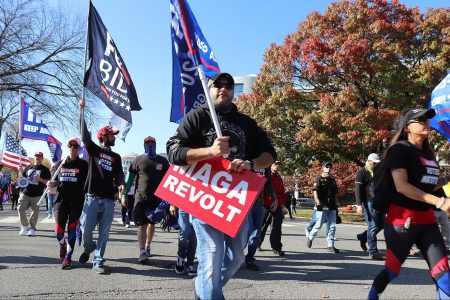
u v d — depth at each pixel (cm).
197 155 329
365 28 2150
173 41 614
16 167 1461
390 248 368
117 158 627
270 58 2356
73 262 668
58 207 639
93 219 604
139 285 526
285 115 2183
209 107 344
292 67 2230
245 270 654
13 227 1215
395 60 2080
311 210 3953
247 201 339
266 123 2188
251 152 372
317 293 508
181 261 605
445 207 325
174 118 649
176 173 364
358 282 577
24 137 1282
